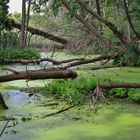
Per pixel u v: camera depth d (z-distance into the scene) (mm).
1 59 20625
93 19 19406
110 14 21266
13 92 13320
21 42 26938
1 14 25688
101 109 10625
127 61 19906
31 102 11562
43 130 8570
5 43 26641
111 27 16359
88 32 17938
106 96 12141
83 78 13438
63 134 8289
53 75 9750
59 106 11016
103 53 17469
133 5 19453
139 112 10281
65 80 13211
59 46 24422
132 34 18641
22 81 15797
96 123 9188
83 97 11805
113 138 8031
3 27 26219
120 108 10727
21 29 27031
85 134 8289
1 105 10570
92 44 17797
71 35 19250
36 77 9586
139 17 19578
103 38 16750
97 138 8031
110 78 13961
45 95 12711
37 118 9586
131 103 11414
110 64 21094
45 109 10602
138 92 11836
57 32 23453
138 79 14172
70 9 16406
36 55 25031
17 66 22172
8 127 8797
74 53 19375
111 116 9836
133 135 8234
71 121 9336
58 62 14781
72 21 21078
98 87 10469
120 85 10742
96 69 19000
